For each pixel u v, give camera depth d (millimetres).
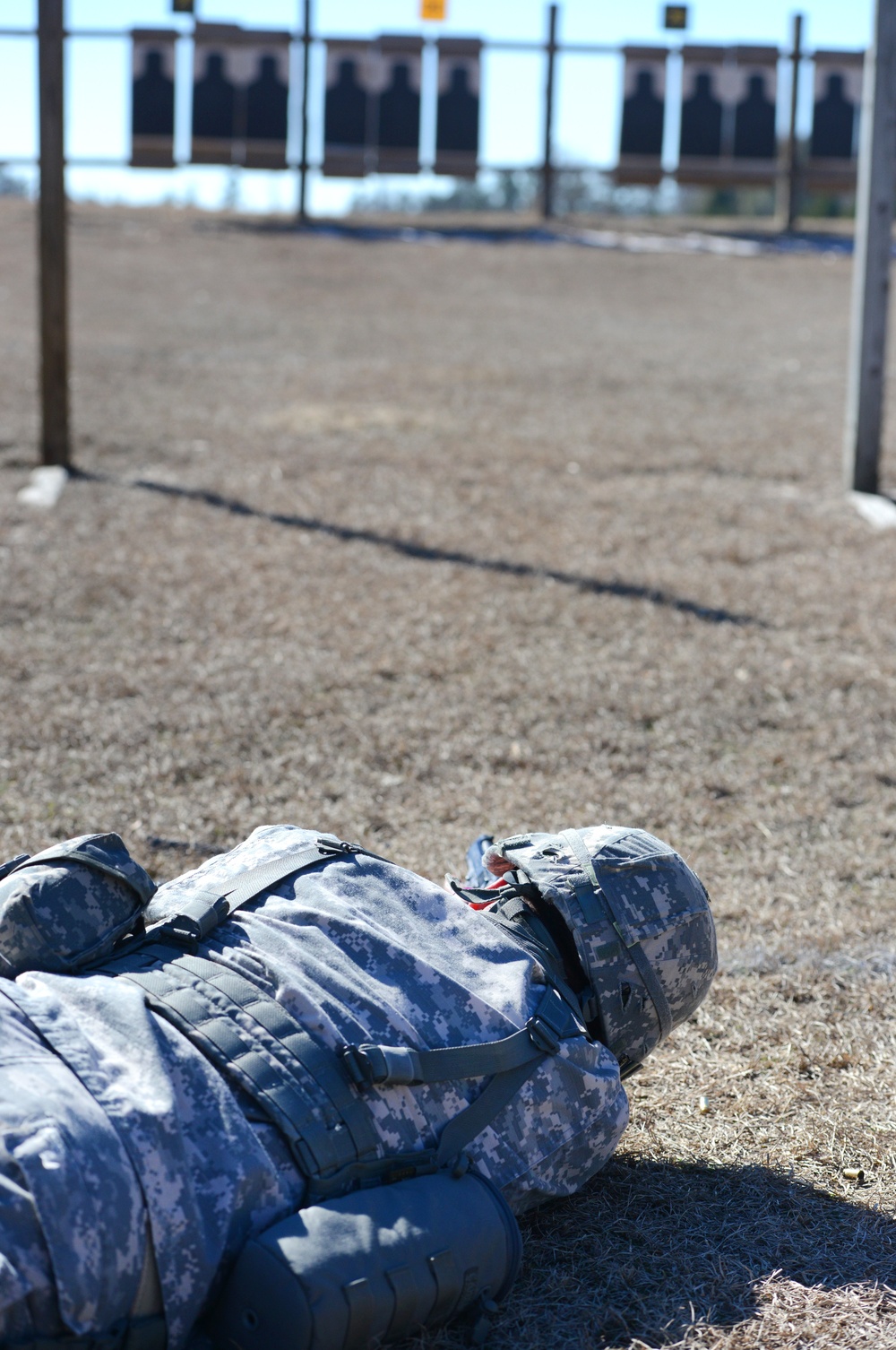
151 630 6406
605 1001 2396
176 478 9750
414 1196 1994
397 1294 1875
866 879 4109
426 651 6184
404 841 4211
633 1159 2707
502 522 8672
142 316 17297
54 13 9094
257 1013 2031
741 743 5246
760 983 3410
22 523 8289
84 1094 1839
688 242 26344
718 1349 2152
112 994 2014
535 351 15836
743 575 7641
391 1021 2104
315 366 14492
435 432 11508
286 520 8641
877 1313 2250
